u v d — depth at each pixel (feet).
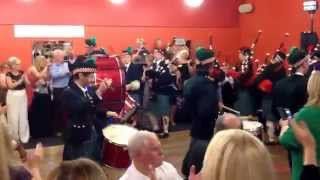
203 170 4.78
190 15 37.29
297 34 33.27
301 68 18.86
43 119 29.25
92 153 18.02
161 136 29.43
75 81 17.51
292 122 9.28
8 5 31.76
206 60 17.90
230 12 38.73
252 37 37.63
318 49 25.68
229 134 4.77
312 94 9.91
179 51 32.45
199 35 37.73
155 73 30.01
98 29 34.32
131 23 35.32
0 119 7.11
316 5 30.63
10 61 27.45
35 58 30.81
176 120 33.68
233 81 30.32
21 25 32.12
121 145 18.10
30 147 26.76
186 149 25.89
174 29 36.76
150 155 9.57
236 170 4.47
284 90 18.81
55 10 32.94
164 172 10.41
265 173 4.50
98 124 19.12
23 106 27.68
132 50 32.50
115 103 20.97
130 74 29.71
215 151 4.66
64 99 17.34
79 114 17.33
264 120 27.55
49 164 22.74
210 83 17.74
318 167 8.60
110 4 34.58
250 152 4.54
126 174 9.79
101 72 20.59
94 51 29.81
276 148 25.93
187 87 17.88
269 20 35.94
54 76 28.40
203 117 17.28
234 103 30.27
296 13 33.30
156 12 36.11
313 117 9.59
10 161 7.10
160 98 30.07
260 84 26.81
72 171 6.15
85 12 33.83
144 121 30.09
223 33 38.55
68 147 17.60
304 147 8.87
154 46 35.94
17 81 27.37
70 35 33.45
